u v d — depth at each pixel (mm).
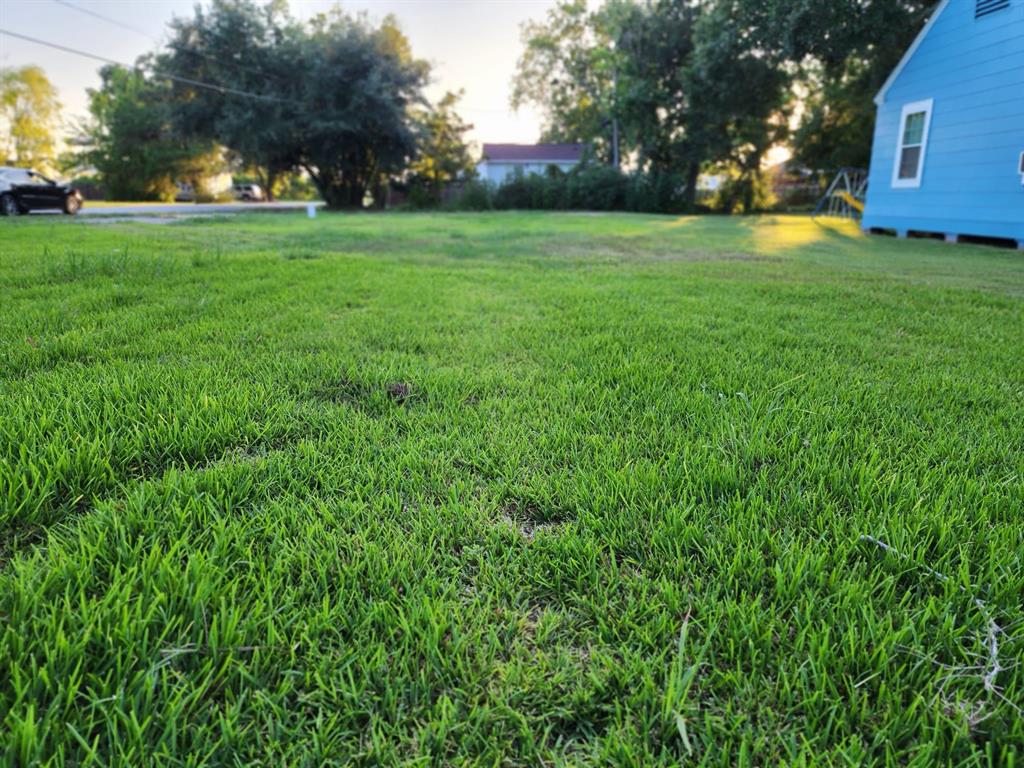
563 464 1751
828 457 1737
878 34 12914
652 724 912
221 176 50062
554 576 1261
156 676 925
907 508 1467
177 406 1977
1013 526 1373
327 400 2248
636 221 17078
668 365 2707
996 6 9062
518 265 6664
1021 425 2041
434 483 1614
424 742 868
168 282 4402
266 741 864
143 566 1149
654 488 1563
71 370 2348
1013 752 836
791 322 3738
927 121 10680
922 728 885
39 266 4777
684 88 20594
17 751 795
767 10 14305
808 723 899
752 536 1337
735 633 1053
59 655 941
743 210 27766
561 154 39625
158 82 25062
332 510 1457
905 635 1047
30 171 16156
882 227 12094
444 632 1083
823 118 26609
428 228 13195
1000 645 1032
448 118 33344
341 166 28281
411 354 2863
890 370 2719
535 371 2639
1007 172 9141
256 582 1152
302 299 4043
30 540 1298
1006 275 6273
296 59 24641
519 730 904
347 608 1123
